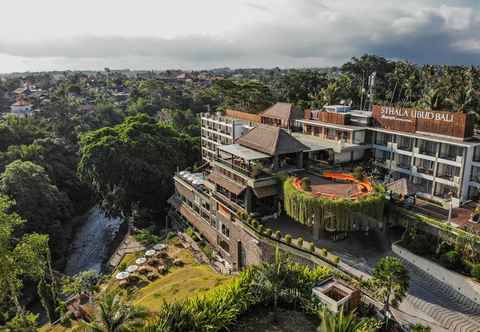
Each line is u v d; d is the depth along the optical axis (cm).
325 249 3934
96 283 4747
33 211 6297
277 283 3081
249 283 3194
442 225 3697
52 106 12850
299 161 5059
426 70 10325
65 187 8431
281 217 4841
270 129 5112
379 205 3953
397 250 3884
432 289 3384
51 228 6406
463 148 4403
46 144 9044
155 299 3869
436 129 4766
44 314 4962
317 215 3997
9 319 4278
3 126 9250
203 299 2947
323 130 6072
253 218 4700
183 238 6034
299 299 3167
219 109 10562
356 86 11169
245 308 3027
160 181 7619
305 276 3262
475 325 2911
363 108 9631
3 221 3716
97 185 7331
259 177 4672
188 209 6475
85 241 7150
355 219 3891
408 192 4144
